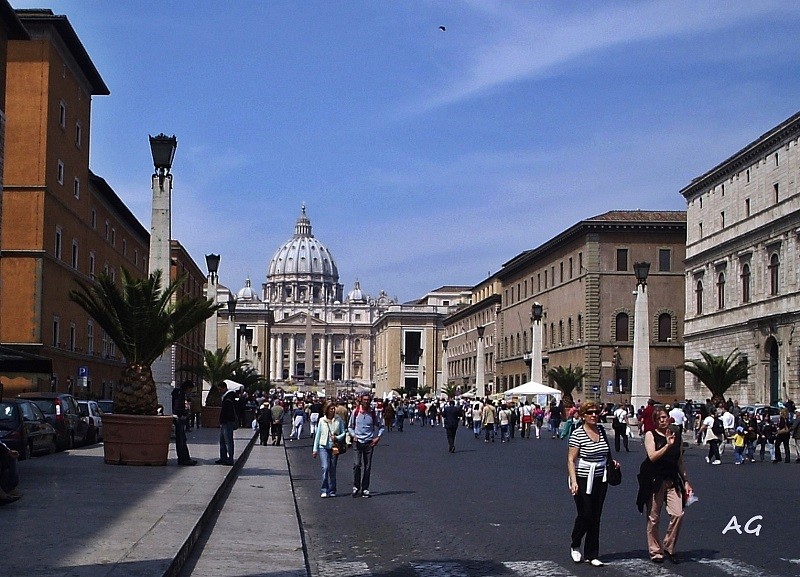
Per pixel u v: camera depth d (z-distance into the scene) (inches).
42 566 401.4
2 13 1435.8
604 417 2655.0
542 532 616.7
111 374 2861.7
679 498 502.3
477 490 904.9
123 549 448.8
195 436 1720.0
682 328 3457.2
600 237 3472.0
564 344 3767.2
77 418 1337.4
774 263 2640.3
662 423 504.1
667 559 506.0
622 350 3435.0
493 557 519.8
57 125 2149.4
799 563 497.0
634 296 3452.3
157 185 1196.5
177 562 437.7
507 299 4837.6
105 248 2751.0
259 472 1066.7
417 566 492.1
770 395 2642.7
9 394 1818.4
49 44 2064.5
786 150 2546.8
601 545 562.3
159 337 986.7
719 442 1434.5
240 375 3026.6
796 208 2469.2
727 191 2952.8
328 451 837.2
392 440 2086.6
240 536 572.1
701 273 3176.7
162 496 681.0
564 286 3782.0
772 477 1125.1
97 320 987.3
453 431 1598.2
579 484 495.2
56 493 679.7
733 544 564.7
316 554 533.3
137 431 956.6
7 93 2042.3
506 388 4800.7
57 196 2153.1
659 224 3440.0
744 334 2787.9
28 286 2026.3
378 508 753.0
